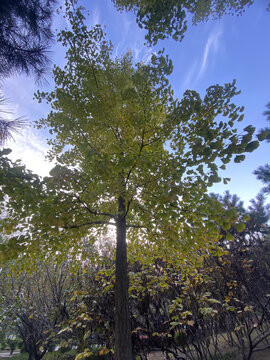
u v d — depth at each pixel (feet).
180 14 10.45
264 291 15.40
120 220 12.10
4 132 7.82
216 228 7.03
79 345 17.11
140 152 9.53
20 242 8.32
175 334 14.17
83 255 13.50
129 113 9.79
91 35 12.25
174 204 8.27
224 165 7.56
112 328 14.70
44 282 25.08
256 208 26.68
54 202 8.70
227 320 14.73
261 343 13.94
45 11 8.68
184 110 8.35
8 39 8.29
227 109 8.98
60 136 13.21
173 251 12.69
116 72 13.02
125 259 11.19
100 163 7.69
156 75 8.67
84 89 11.91
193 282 14.29
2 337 27.58
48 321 21.35
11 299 22.80
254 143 6.63
